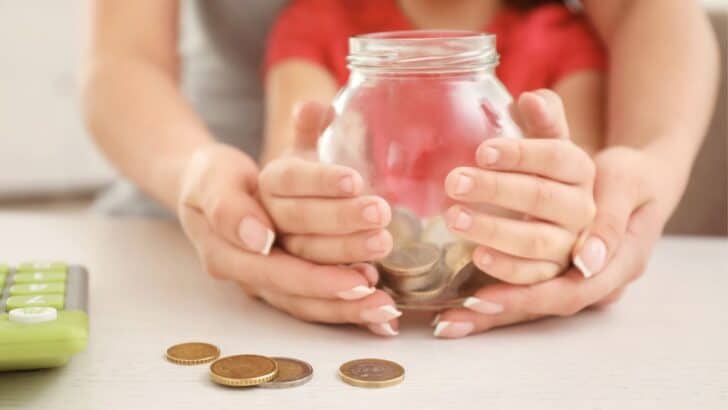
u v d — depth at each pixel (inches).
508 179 22.1
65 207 98.4
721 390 20.4
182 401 20.0
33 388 20.5
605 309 24.4
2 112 98.6
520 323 23.5
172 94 31.5
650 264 27.9
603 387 20.5
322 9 34.7
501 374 21.0
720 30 39.0
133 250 29.2
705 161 39.9
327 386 20.5
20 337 20.3
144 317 23.9
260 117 41.9
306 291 22.9
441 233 22.4
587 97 31.9
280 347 22.3
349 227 22.2
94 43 32.9
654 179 25.3
